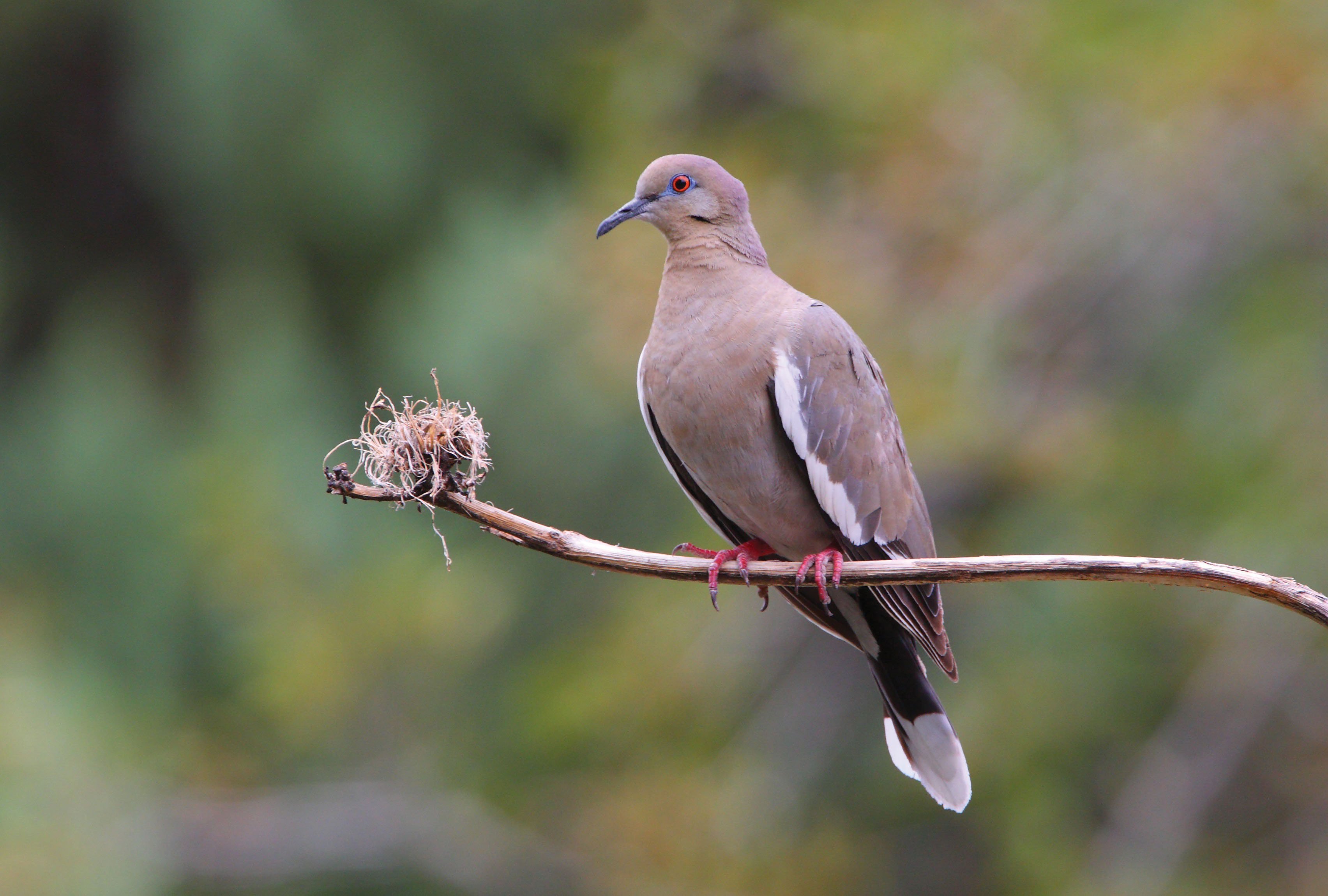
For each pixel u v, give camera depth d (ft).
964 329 39.50
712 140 45.85
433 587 42.83
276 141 56.59
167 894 45.73
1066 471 40.01
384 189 57.26
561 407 50.26
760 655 44.06
